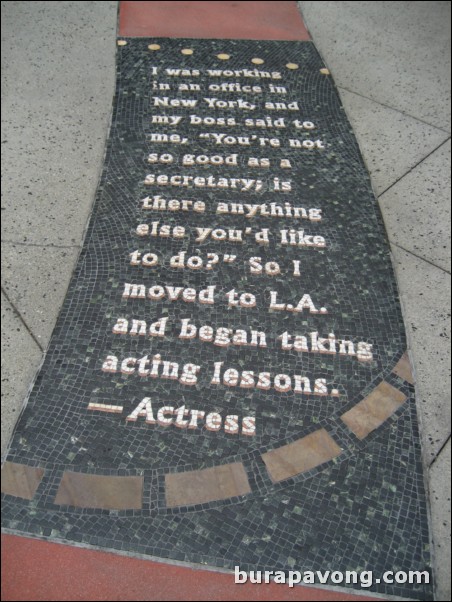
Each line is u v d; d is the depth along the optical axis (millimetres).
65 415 2941
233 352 3262
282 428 2947
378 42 6477
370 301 3619
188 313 3439
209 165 4523
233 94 5359
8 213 4070
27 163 4492
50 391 3037
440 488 2779
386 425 2998
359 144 4938
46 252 3812
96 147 4691
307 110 5258
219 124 4969
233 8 6930
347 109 5340
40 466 2748
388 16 7023
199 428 2920
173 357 3213
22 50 5824
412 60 6203
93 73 5555
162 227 3973
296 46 6238
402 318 3543
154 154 4594
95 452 2805
